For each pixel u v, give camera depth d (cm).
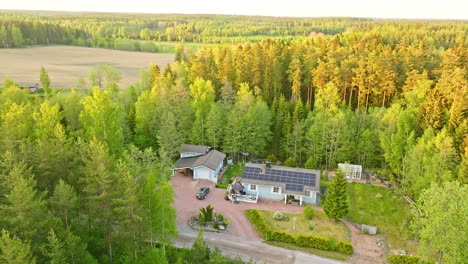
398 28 17288
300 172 5278
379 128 5903
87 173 3244
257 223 4362
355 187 5478
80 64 16488
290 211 4791
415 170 4797
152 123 6650
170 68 9406
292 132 6338
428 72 8319
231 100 7394
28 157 3744
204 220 4338
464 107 5497
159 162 5100
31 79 12875
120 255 3297
